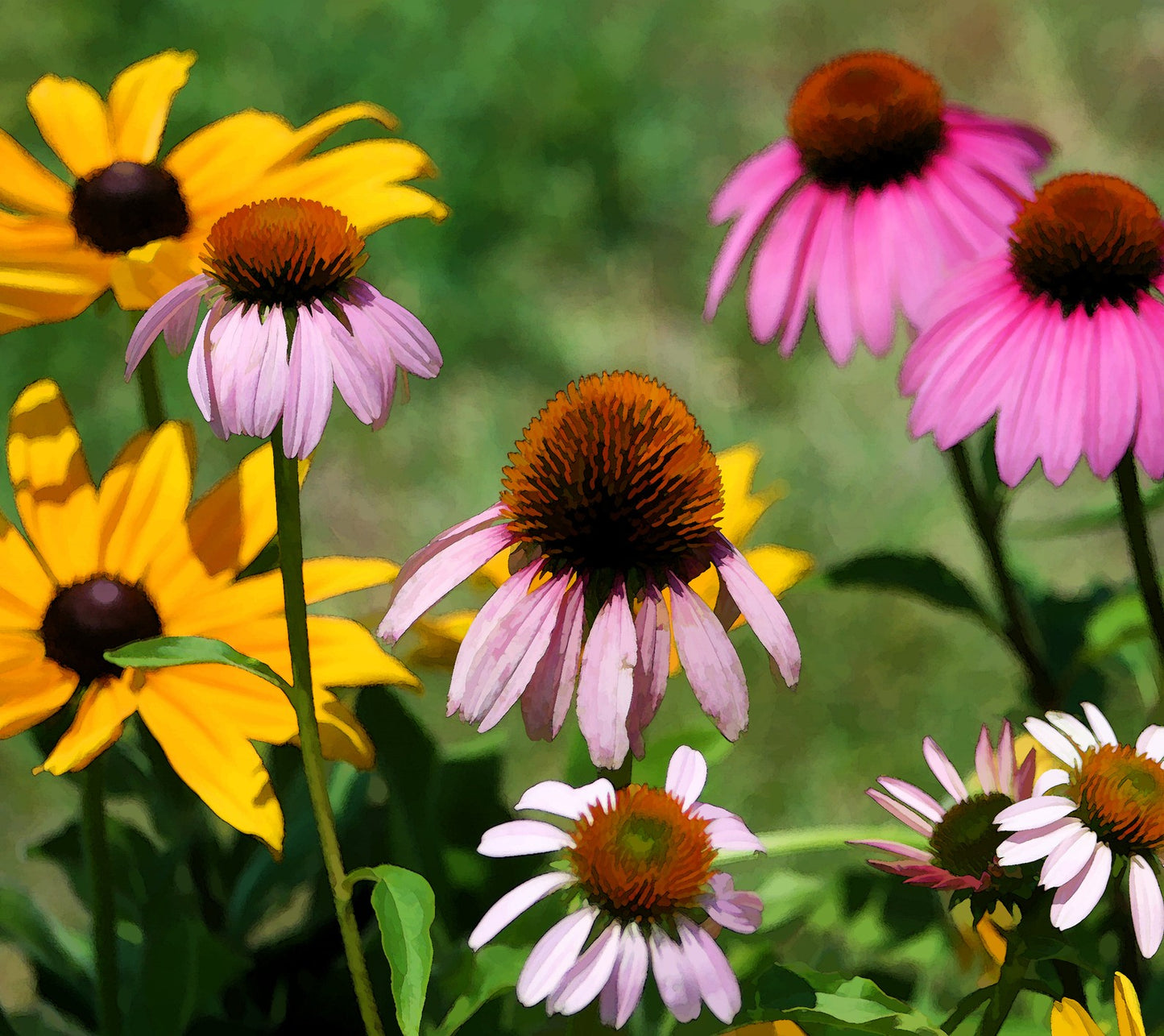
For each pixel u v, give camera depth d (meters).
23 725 0.89
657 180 2.33
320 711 0.88
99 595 0.90
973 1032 0.91
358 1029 0.92
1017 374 0.90
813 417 1.94
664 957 0.83
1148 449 0.89
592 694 0.84
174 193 0.95
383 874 0.84
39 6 2.45
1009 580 0.95
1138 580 0.90
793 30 2.73
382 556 1.72
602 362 2.05
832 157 0.95
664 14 2.70
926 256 0.94
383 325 0.86
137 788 0.94
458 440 1.89
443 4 2.56
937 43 2.68
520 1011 0.91
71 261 0.94
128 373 0.85
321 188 0.95
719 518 0.85
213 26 2.45
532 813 1.09
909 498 1.79
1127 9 2.69
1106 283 0.90
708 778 0.92
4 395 1.84
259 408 0.85
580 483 0.84
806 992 0.85
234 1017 0.94
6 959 1.19
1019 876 0.85
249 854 0.95
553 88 2.39
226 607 0.90
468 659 0.84
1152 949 0.84
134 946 0.94
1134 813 0.85
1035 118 2.51
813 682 1.53
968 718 1.49
